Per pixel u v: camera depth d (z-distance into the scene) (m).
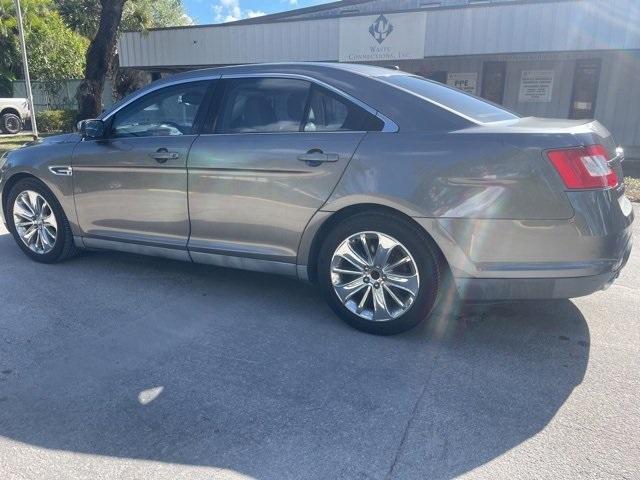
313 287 4.27
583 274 2.91
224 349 3.26
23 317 3.67
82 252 5.09
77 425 2.53
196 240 3.95
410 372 2.99
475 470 2.23
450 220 3.03
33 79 24.66
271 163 3.49
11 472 2.22
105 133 4.27
